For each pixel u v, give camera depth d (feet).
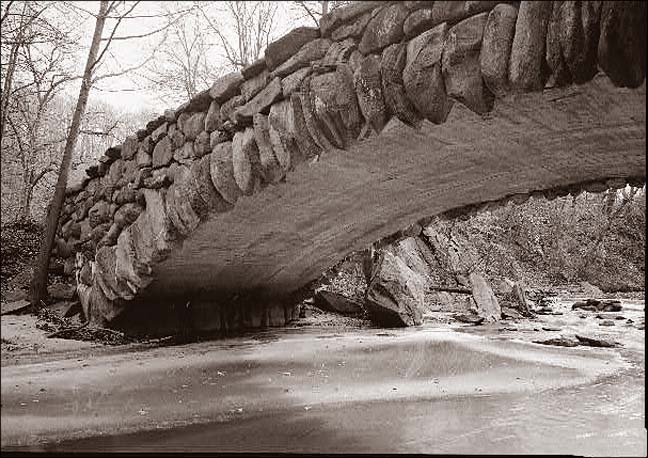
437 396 18.83
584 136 14.84
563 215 106.73
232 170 18.61
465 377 22.08
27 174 36.81
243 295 33.76
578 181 19.44
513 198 22.21
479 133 15.16
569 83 10.46
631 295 88.53
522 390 19.98
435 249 68.95
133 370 19.77
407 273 44.37
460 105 13.12
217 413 15.78
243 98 17.98
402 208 24.35
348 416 16.11
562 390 20.18
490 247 86.69
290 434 14.20
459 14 11.72
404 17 12.89
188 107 20.54
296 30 15.96
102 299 26.14
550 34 9.98
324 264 33.40
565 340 32.73
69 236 31.22
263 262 29.55
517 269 87.45
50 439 12.96
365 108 13.78
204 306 31.01
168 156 21.97
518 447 13.47
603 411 17.12
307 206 22.21
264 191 19.49
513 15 10.83
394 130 14.25
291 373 21.66
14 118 34.88
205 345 26.78
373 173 18.85
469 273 65.98
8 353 20.65
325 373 21.94
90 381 17.71
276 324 37.45
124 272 24.48
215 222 21.17
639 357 28.22
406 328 39.63
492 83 11.07
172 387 18.19
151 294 26.48
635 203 108.06
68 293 29.32
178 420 14.93
